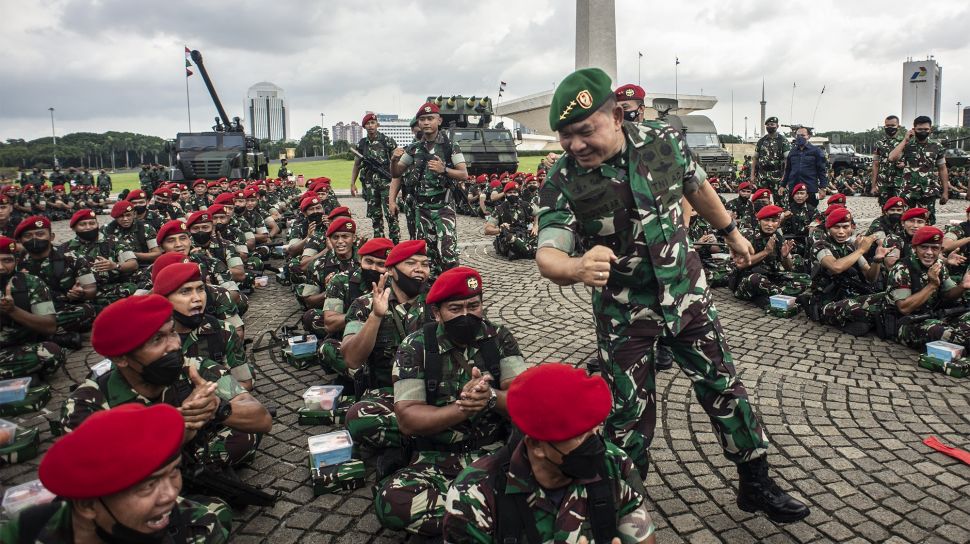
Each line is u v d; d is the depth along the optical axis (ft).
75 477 6.58
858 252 23.54
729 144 182.70
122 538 7.02
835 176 99.50
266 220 49.70
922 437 14.92
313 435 15.90
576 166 10.17
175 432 7.02
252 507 12.70
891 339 21.91
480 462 8.13
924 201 36.65
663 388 18.03
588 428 6.89
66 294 25.05
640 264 10.18
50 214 80.79
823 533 11.41
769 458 14.10
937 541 11.09
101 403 10.89
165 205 43.50
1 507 11.73
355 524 12.16
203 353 14.93
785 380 18.62
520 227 40.75
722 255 32.81
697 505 12.42
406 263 14.89
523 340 23.13
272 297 31.78
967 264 25.68
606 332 10.77
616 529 7.57
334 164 202.90
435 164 26.94
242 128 94.17
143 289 22.63
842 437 15.01
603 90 9.33
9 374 19.20
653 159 10.06
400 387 11.68
